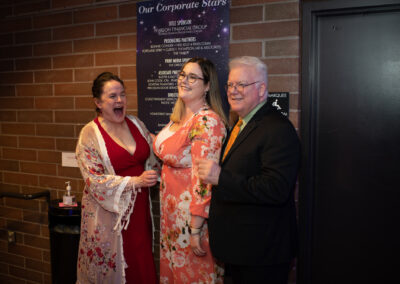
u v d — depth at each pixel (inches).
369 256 72.6
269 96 75.2
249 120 55.5
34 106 104.7
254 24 76.0
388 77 68.6
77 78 97.7
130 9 89.3
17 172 109.7
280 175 47.7
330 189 74.4
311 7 70.6
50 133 103.0
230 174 50.6
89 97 96.4
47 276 106.7
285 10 73.3
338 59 71.8
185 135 63.6
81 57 96.6
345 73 71.5
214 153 60.8
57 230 87.6
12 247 112.4
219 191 51.1
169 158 65.1
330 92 72.9
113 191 70.1
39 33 102.0
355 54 70.6
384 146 69.9
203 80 65.6
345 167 73.0
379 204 71.1
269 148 49.7
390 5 66.2
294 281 76.4
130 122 79.5
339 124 72.8
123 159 73.3
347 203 73.4
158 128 87.7
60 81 100.2
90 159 72.6
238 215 53.2
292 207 57.1
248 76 53.6
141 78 88.5
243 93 53.9
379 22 68.4
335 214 74.5
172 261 66.9
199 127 61.6
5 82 108.9
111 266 73.0
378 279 72.1
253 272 53.1
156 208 90.1
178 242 65.6
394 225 70.2
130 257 74.6
